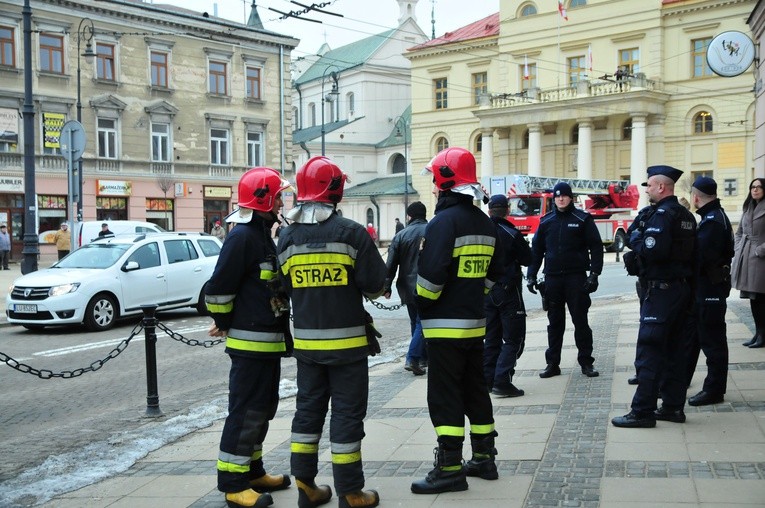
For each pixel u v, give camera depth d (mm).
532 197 34625
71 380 9656
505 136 50125
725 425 5871
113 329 14188
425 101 55094
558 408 6719
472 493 4672
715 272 6473
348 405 4559
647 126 44938
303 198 4648
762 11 14719
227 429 4695
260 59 42562
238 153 41781
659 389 6258
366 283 4594
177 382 9469
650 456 5180
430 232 4770
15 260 33812
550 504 4398
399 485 4906
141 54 37688
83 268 14328
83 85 35594
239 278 4656
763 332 9055
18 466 6051
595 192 37312
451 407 4762
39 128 34406
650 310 5895
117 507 4832
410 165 61406
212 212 41188
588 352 7992
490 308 7332
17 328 14547
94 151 36156
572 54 47781
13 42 33531
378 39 65250
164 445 6375
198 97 40000
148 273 14773
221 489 4691
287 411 7371
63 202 35125
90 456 6090
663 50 44656
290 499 4855
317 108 70250
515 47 49812
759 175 15766
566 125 47844
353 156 63094
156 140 38656
